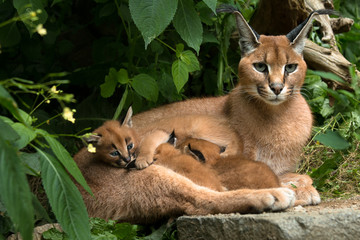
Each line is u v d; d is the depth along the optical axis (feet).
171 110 32.40
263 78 28.40
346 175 34.60
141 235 24.98
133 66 36.17
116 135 26.50
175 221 24.11
